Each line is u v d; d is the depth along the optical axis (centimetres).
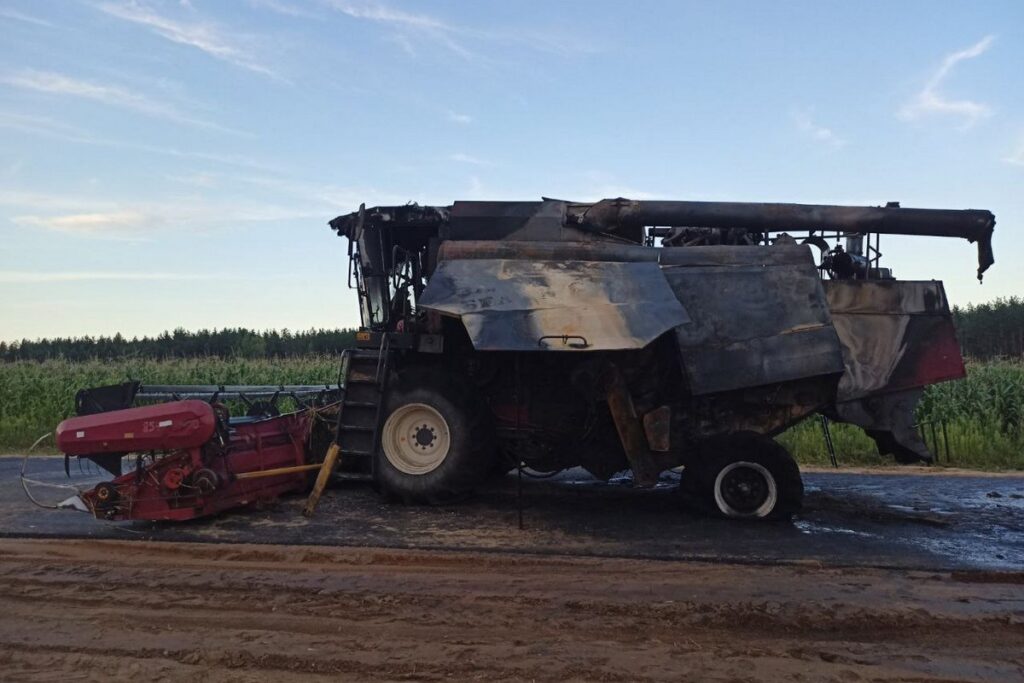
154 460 816
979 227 941
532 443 943
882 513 923
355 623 530
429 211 984
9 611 556
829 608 558
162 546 721
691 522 848
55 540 750
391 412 925
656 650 487
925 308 916
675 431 884
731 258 885
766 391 874
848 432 1479
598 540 762
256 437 916
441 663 465
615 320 804
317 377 2111
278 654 477
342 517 852
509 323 805
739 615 542
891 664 471
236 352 3200
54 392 1967
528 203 966
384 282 1005
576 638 506
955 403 1652
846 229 940
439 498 911
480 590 602
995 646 504
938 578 646
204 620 538
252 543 732
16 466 1286
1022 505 991
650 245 998
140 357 3033
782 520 859
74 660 473
